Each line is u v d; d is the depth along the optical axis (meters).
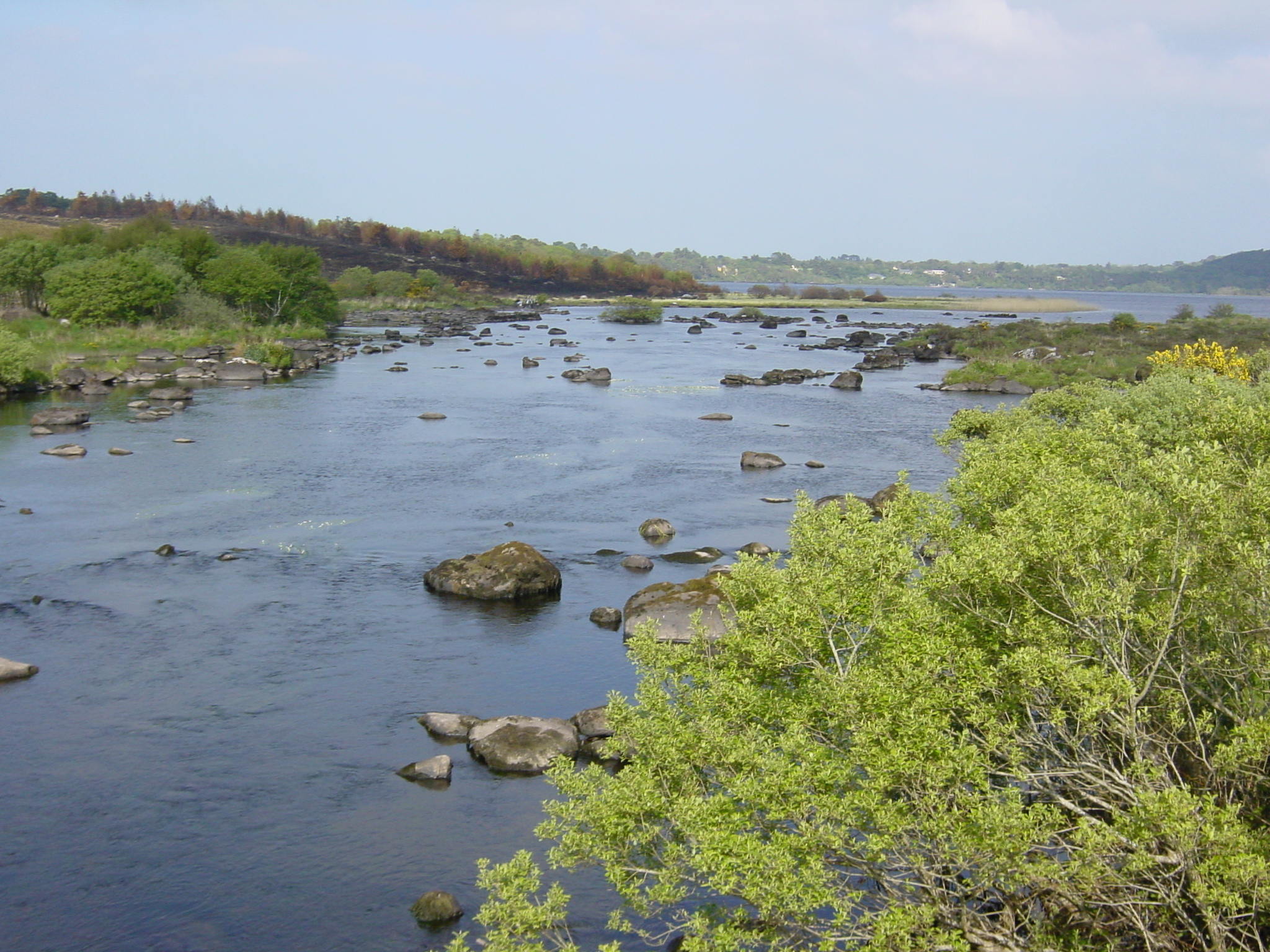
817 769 11.56
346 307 176.88
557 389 83.56
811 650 13.52
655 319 174.75
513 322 170.50
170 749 21.80
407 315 168.75
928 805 10.81
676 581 33.31
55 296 105.50
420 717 23.41
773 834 11.09
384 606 30.92
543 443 58.22
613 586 32.88
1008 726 11.66
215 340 104.62
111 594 31.64
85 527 39.09
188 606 30.69
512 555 32.41
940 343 124.38
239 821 19.09
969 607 12.96
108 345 97.38
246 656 26.86
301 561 35.31
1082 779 12.09
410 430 62.03
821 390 84.88
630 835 12.10
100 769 20.97
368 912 16.48
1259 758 10.81
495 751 21.38
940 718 11.59
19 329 98.12
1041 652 11.39
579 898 16.83
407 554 36.31
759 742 12.10
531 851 18.22
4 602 30.78
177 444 55.94
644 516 41.69
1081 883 10.44
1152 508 12.82
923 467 51.59
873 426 65.31
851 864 11.43
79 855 17.95
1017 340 119.00
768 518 41.28
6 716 23.23
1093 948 11.18
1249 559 11.14
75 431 59.22
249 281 118.69
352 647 27.58
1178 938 11.12
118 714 23.42
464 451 55.44
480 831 18.89
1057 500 13.27
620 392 82.25
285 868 17.64
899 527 15.31
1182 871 10.38
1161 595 12.71
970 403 77.12
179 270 118.31
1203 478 12.64
